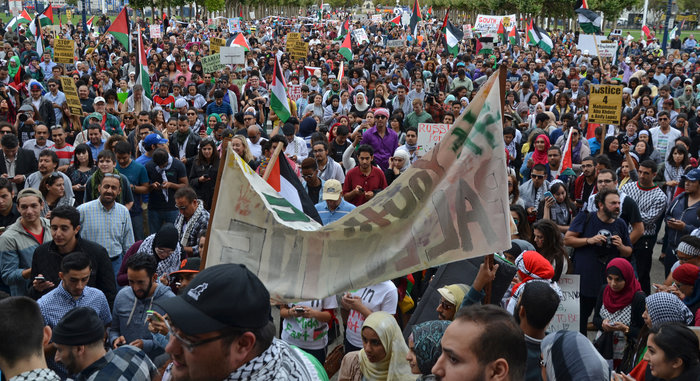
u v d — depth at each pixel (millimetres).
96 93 18156
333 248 3611
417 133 11695
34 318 3174
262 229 3600
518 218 7133
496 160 3521
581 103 15695
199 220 7391
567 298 6000
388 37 52906
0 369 3141
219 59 19125
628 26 102438
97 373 3465
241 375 1958
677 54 35062
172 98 16469
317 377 2354
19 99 17156
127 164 9320
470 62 26156
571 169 9695
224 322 1877
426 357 3381
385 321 4316
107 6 91250
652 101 17812
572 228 7168
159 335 5125
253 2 89562
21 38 33812
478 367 2242
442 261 3584
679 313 5047
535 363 3543
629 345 5820
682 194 8664
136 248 6590
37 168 9820
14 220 7645
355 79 21484
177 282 5680
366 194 9336
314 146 9742
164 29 50656
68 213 5992
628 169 9969
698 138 14352
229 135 11078
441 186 3596
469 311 2355
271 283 3568
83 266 5219
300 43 24578
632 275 5836
